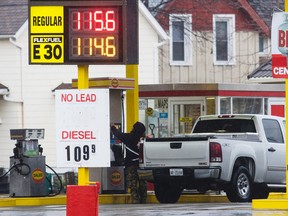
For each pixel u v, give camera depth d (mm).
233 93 38938
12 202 30359
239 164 29656
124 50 18203
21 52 48781
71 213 18141
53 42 18250
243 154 29406
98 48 18188
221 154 28469
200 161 28484
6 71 48875
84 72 18484
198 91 38594
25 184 31078
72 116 18281
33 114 48844
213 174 28359
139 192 30531
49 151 48844
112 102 33062
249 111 40219
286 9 24766
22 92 48781
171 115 39688
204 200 32094
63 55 18219
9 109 48844
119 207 27438
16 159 31219
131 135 30219
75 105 18266
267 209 24188
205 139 28469
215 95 38438
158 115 39875
